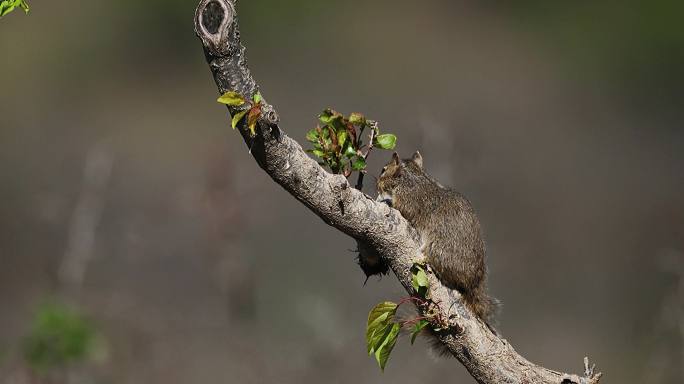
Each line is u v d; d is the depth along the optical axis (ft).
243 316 46.88
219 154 49.98
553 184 68.03
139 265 52.75
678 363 44.24
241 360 42.29
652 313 55.06
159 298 49.73
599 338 53.98
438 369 44.06
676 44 93.09
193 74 90.22
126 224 54.85
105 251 52.70
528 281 58.34
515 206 63.52
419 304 20.48
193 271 52.06
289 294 50.70
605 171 72.18
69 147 73.26
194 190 49.65
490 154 64.34
